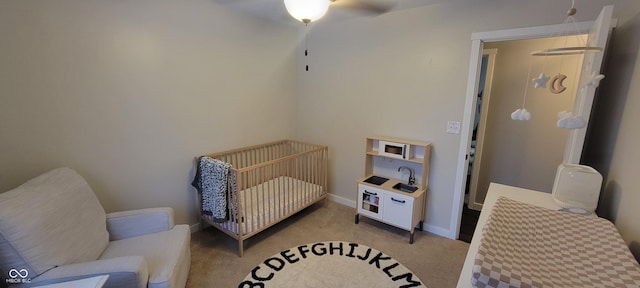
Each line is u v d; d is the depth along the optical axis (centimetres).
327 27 334
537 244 117
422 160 274
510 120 313
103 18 204
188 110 265
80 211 170
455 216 276
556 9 205
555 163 296
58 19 185
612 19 184
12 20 169
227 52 289
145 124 238
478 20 238
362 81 317
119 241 192
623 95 159
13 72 173
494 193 190
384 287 209
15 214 133
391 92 297
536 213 140
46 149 190
